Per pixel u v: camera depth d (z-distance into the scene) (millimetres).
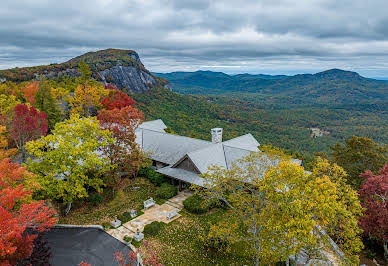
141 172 37250
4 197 15398
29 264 17828
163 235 24422
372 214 22234
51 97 49312
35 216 16594
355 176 33906
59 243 22516
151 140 41875
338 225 17438
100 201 29750
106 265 20047
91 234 24172
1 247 12453
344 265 15695
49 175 24781
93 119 31625
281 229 13883
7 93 56625
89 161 25516
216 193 21969
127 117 33375
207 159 33000
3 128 29109
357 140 35812
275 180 15039
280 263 20172
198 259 21484
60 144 24969
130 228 25375
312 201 13766
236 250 22703
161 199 31531
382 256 24062
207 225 25219
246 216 21156
